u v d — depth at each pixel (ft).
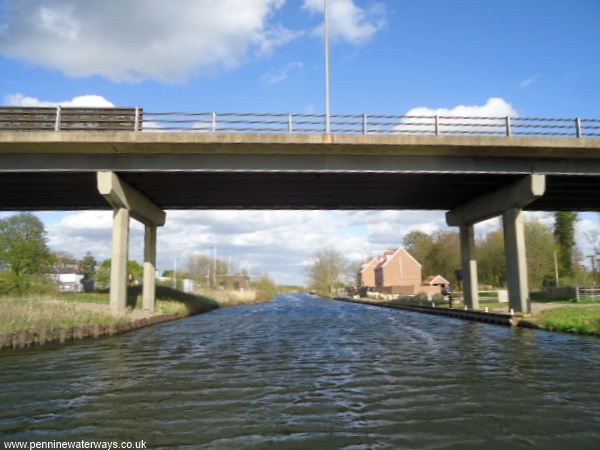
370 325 87.92
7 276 112.37
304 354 49.78
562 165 84.43
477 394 31.40
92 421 25.88
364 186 95.30
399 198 107.76
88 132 72.95
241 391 32.50
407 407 28.35
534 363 42.96
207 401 29.86
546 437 23.12
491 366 41.65
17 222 137.18
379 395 31.24
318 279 364.99
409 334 70.49
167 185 92.68
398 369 40.50
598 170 84.84
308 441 22.63
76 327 64.49
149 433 23.88
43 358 47.73
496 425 24.95
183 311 119.24
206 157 79.46
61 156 78.28
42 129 75.92
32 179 86.22
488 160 83.05
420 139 76.64
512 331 73.05
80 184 90.43
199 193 100.78
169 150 77.56
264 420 25.90
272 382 35.37
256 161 79.97
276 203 112.68
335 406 28.66
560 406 28.45
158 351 52.70
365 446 21.94
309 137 75.51
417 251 312.71
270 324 91.40
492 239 220.23
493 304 127.13
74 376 38.06
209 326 87.25
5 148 75.25
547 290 143.02
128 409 28.14
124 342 61.57
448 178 88.48
